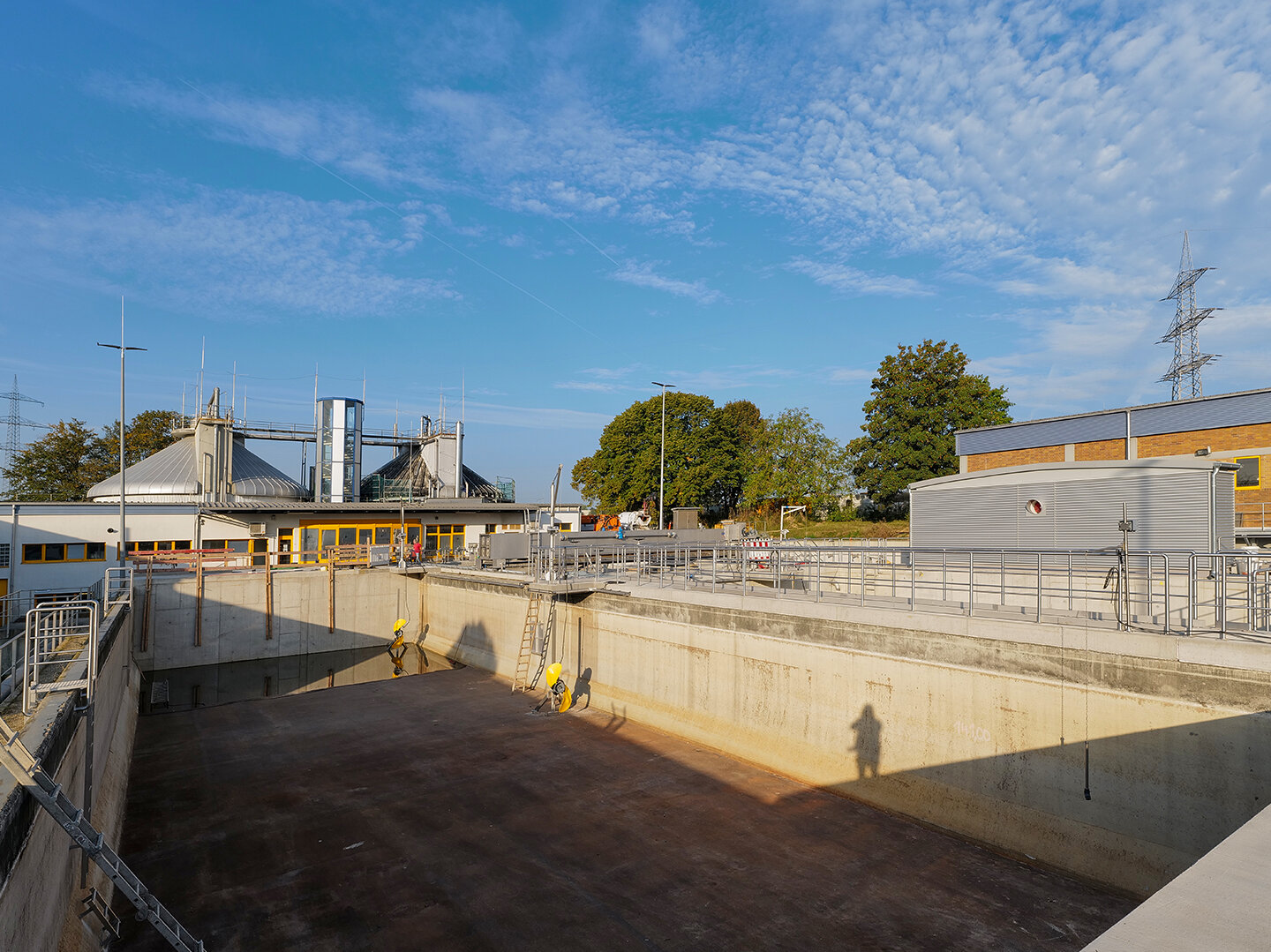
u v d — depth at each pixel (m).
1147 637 13.62
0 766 8.94
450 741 23.36
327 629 39.34
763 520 64.69
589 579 28.91
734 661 21.53
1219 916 3.36
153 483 48.56
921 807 16.73
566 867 15.09
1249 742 12.41
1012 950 12.00
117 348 35.72
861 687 18.19
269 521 42.62
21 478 64.06
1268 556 15.14
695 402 65.56
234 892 14.36
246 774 20.91
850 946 12.27
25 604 34.19
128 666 27.22
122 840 16.64
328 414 53.03
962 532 25.80
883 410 57.69
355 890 14.35
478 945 12.55
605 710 26.11
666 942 12.53
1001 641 15.66
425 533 47.50
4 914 7.43
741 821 16.94
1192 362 55.50
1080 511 22.75
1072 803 14.48
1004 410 56.16
